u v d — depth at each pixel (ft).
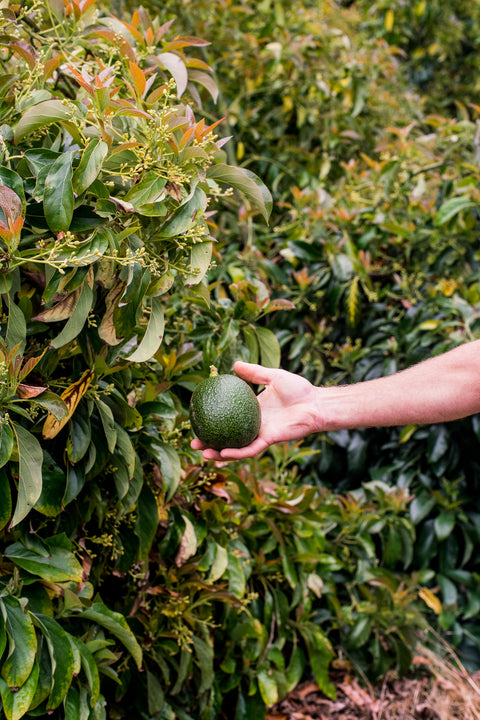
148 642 5.31
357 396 4.89
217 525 5.85
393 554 7.88
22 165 3.98
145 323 5.11
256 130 10.59
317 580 6.94
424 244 8.73
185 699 5.89
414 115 12.57
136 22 5.12
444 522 8.04
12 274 3.96
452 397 4.61
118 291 4.08
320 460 8.71
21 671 3.76
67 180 3.63
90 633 4.65
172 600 5.25
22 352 3.83
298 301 8.54
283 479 7.63
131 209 3.68
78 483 4.26
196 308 6.38
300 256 8.48
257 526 6.72
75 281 3.77
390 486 8.70
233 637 6.10
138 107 4.03
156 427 5.13
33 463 3.65
